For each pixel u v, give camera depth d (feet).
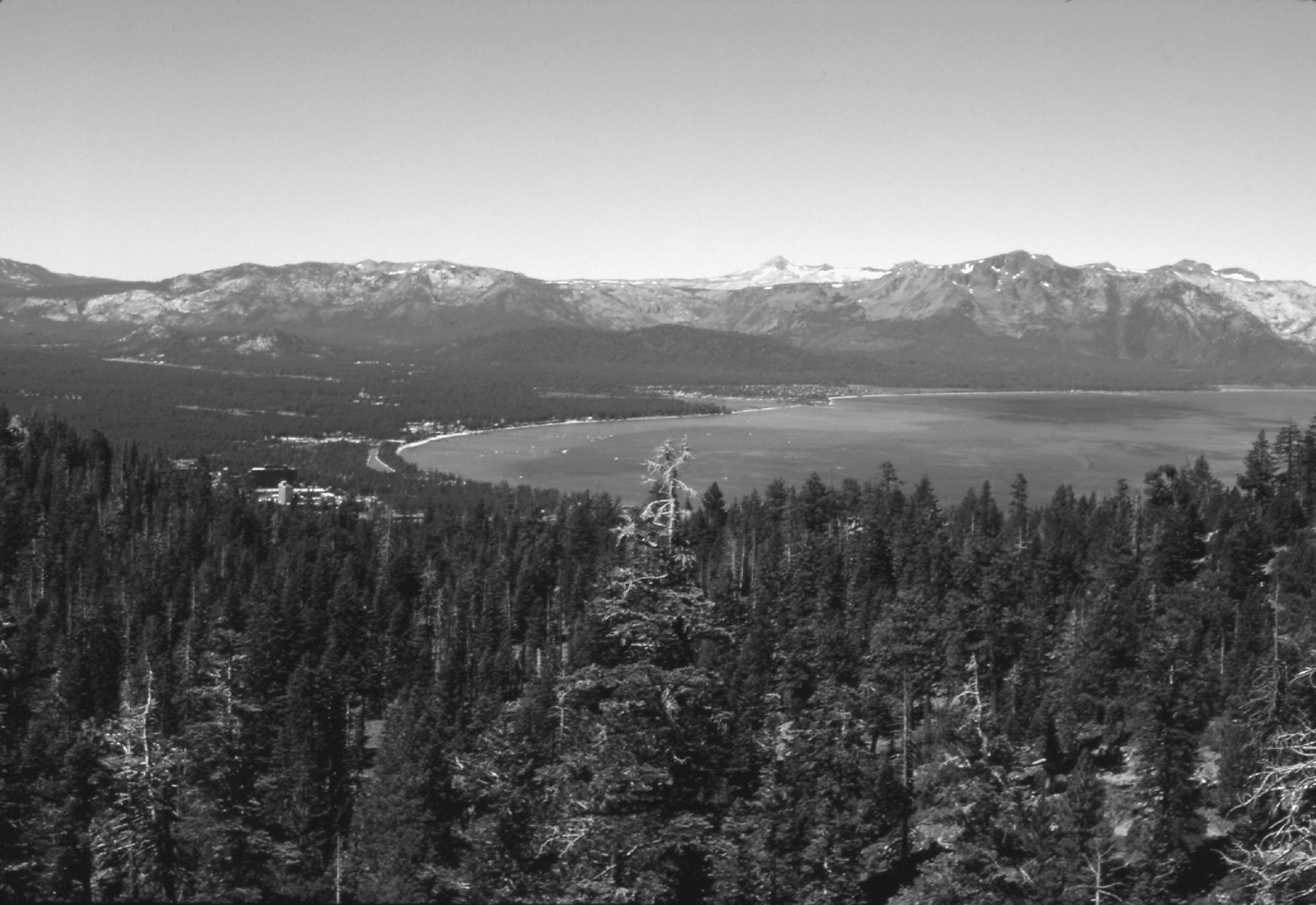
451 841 222.89
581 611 481.87
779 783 213.25
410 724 280.31
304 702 320.91
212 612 450.30
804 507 634.43
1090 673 342.64
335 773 313.53
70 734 323.78
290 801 279.90
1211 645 363.15
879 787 251.60
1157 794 255.09
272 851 195.52
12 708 236.63
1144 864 222.69
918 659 314.96
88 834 198.70
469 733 325.21
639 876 156.46
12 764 209.56
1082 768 213.87
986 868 207.92
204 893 180.34
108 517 649.20
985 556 476.13
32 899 200.23
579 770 167.32
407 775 238.07
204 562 559.79
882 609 411.54
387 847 229.45
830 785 230.89
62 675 378.32
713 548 571.28
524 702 331.57
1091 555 526.16
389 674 431.43
